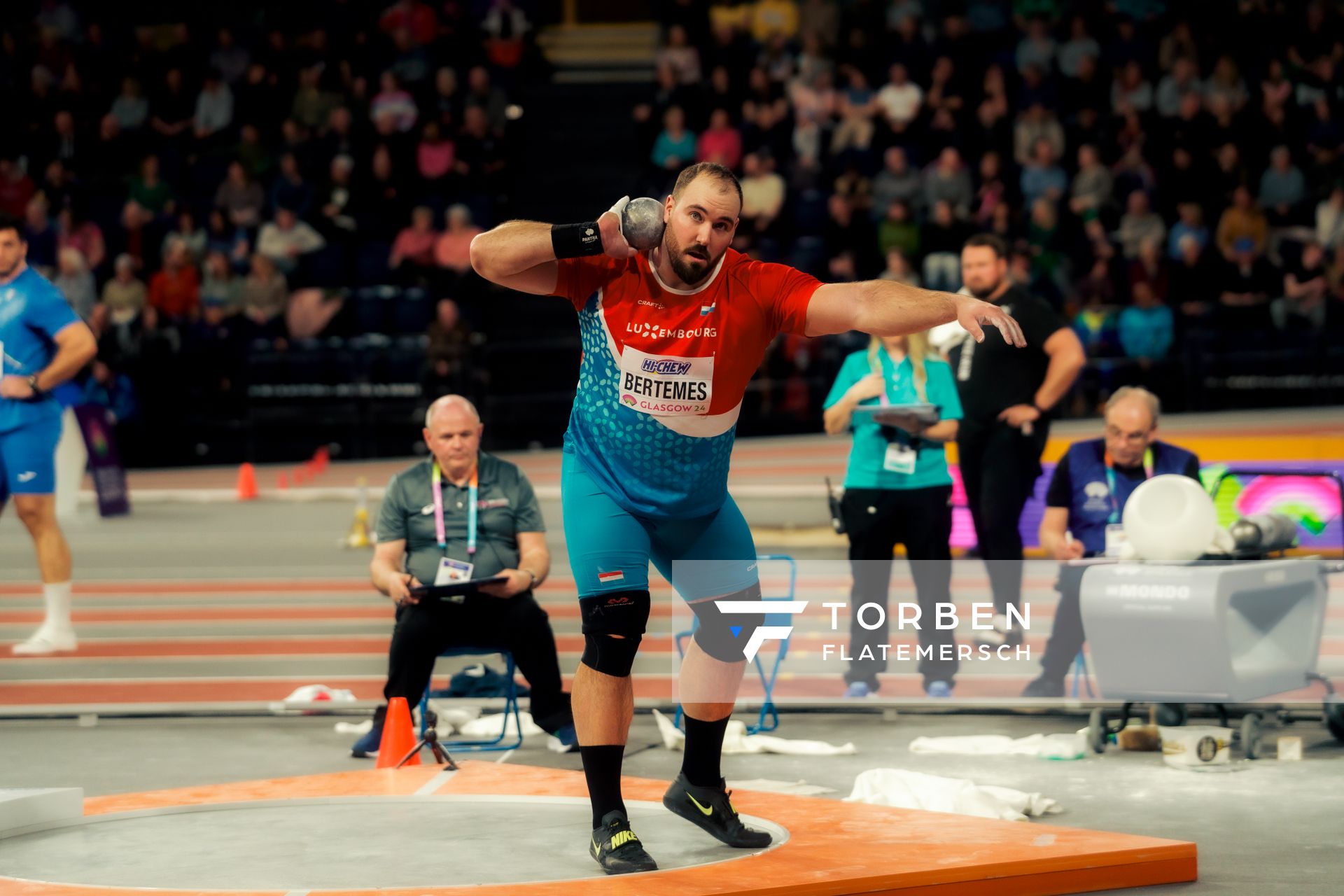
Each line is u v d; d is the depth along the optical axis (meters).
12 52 36.16
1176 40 33.66
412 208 32.44
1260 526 9.83
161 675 12.50
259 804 7.77
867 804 7.55
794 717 10.76
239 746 10.05
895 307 6.03
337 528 21.91
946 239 29.27
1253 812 7.97
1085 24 34.31
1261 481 16.61
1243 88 33.44
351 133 33.50
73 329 13.37
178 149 34.59
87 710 10.88
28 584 17.91
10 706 11.14
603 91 35.38
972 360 11.94
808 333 6.32
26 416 13.41
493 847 6.87
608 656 6.43
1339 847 7.25
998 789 8.05
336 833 7.17
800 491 22.73
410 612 9.62
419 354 29.19
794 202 30.89
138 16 37.31
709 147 32.09
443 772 8.43
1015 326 5.80
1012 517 11.98
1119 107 33.28
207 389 28.97
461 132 32.88
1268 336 28.00
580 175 34.00
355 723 10.78
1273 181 31.62
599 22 39.09
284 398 29.05
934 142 31.92
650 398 6.29
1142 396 10.70
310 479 26.91
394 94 34.03
